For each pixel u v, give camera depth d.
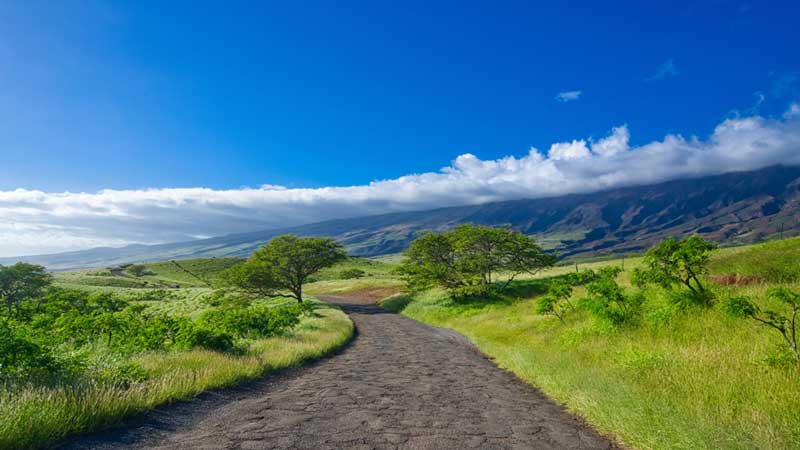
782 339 8.95
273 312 24.08
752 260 17.09
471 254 45.34
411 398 9.43
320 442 6.15
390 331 28.67
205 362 11.07
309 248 53.31
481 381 11.83
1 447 4.80
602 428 7.34
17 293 48.41
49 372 7.76
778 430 5.64
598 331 14.05
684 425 6.07
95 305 30.33
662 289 14.57
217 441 5.97
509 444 6.41
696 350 9.54
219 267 160.00
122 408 6.68
